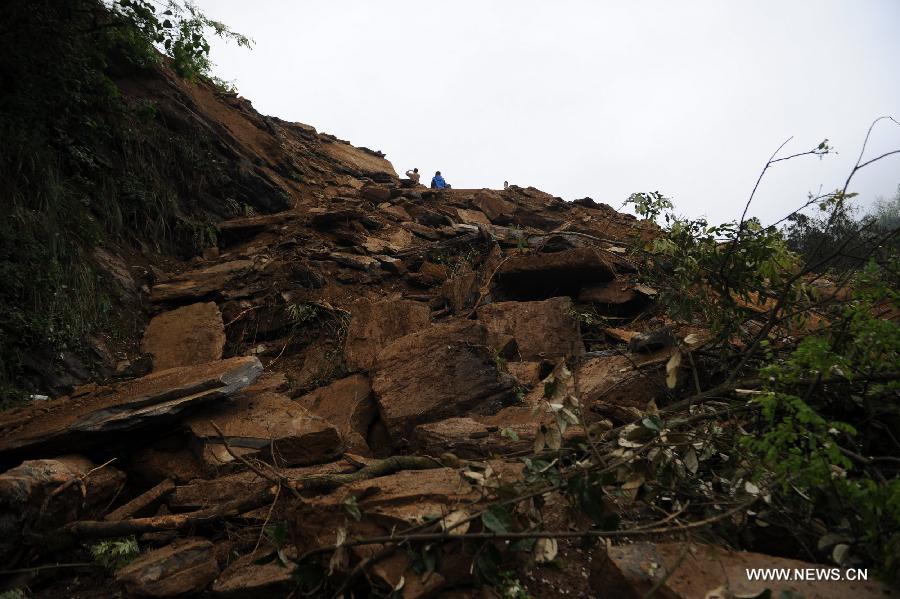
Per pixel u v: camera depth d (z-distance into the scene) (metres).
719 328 4.41
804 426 2.77
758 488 2.78
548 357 6.06
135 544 3.35
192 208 9.89
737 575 2.28
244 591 2.74
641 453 2.80
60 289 6.45
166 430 4.35
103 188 8.20
